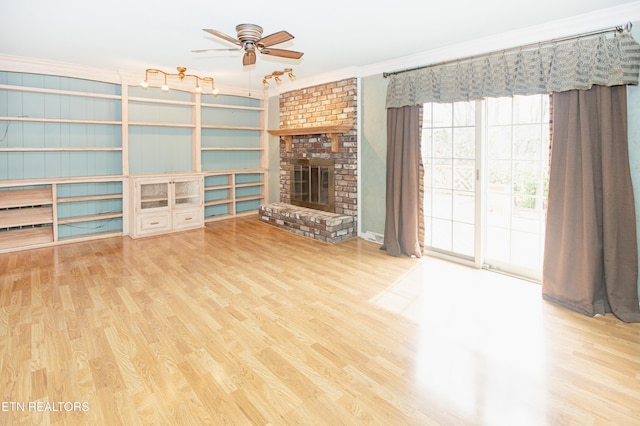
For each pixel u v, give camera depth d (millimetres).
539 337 2715
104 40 4039
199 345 2592
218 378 2219
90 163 5668
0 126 4949
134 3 3021
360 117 5469
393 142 4863
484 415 1913
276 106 7191
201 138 6852
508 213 4078
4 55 4645
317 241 5508
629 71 2945
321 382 2184
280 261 4547
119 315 3047
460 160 4398
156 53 4582
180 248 5109
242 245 5277
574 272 3215
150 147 6266
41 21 3447
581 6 3031
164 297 3426
